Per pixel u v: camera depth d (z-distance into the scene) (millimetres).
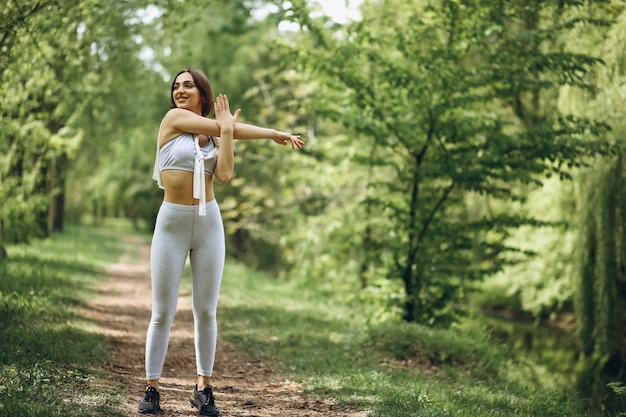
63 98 12133
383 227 10508
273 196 19109
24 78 9422
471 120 9211
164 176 3922
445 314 10258
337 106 10023
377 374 5941
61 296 8758
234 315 9539
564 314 20594
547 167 9266
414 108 9211
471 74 9109
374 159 10117
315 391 5230
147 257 23875
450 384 6426
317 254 15266
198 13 10172
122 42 11797
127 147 28562
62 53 9547
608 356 11922
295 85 19641
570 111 11227
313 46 10570
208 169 3979
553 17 10297
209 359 4145
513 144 9250
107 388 4535
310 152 13609
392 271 10281
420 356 7441
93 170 29641
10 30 7156
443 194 9820
